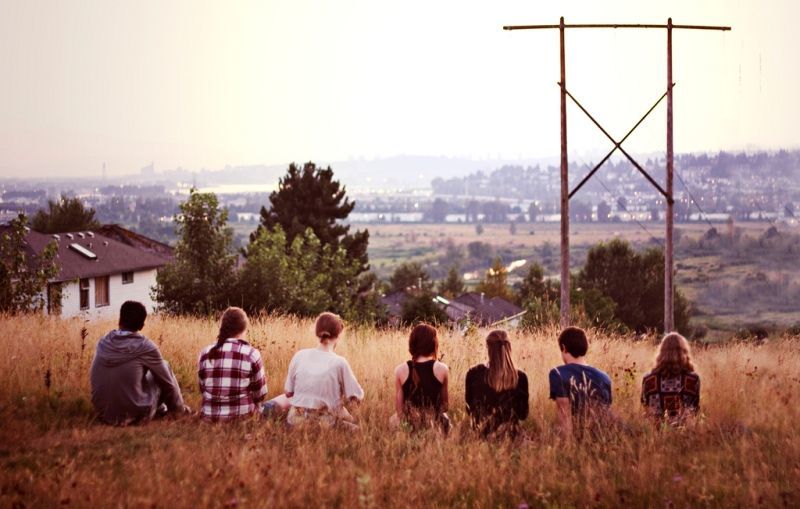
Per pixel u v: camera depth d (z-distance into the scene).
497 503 4.93
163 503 4.52
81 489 4.75
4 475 5.06
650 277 49.84
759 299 100.44
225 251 31.22
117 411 7.09
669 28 18.22
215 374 7.24
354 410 7.43
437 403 7.02
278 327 14.01
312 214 54.38
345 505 4.69
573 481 5.25
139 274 46.25
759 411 7.25
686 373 6.93
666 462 5.58
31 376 8.28
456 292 114.44
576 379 6.62
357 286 45.88
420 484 5.00
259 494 4.67
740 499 4.82
